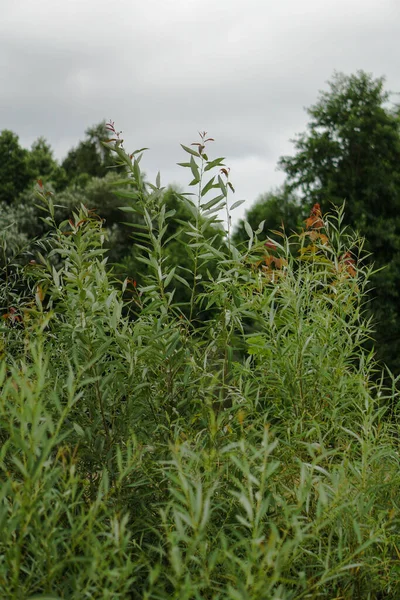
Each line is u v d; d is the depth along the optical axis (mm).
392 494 1997
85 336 1947
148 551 1725
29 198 18969
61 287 2195
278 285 2418
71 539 1448
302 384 2312
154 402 2131
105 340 1980
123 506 1787
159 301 2162
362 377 2289
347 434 2250
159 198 2248
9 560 1289
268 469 1381
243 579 1424
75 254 2035
